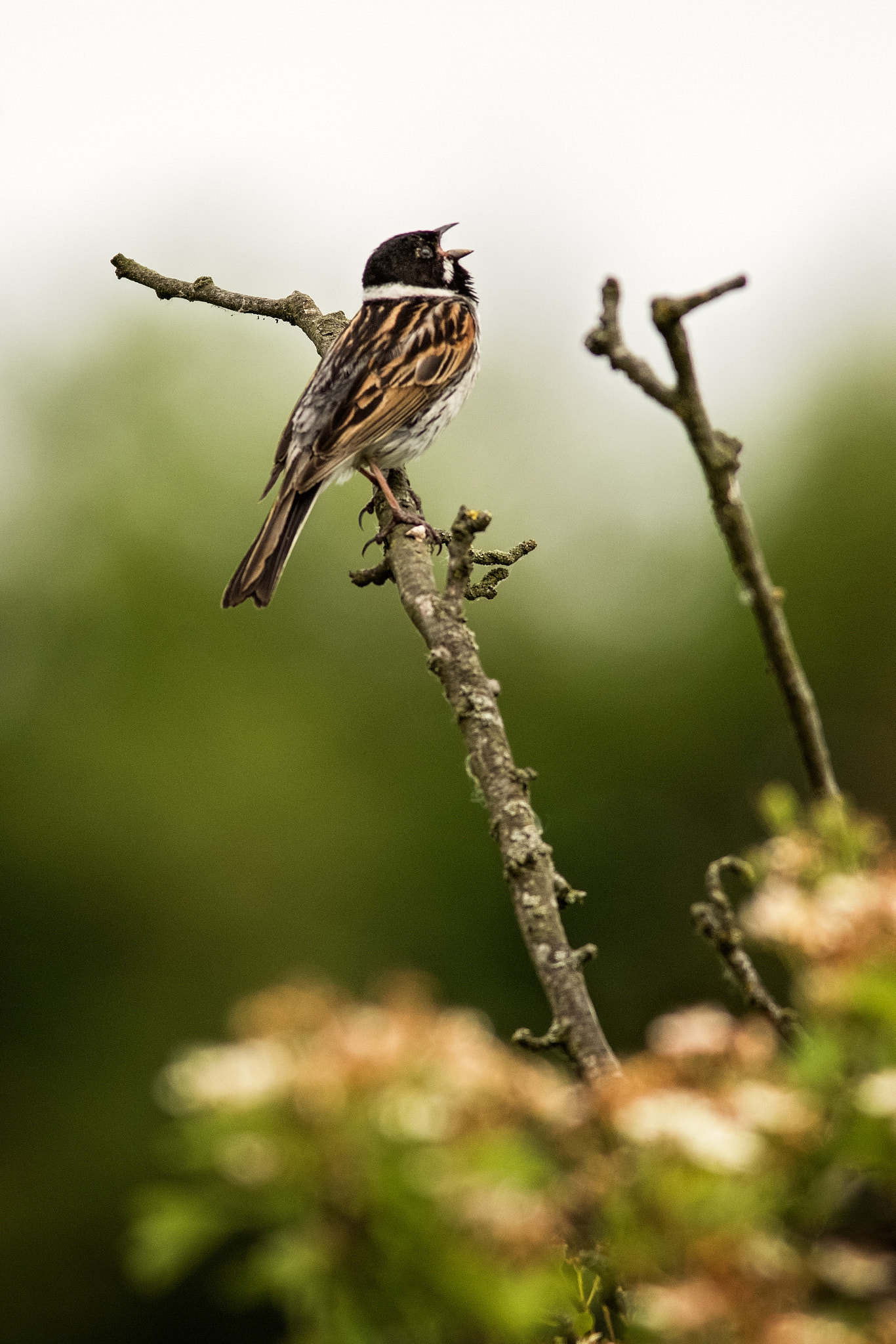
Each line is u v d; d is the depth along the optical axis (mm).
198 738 20578
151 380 21734
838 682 21156
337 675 21250
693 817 20969
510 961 19938
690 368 2127
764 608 2137
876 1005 1567
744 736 21141
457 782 20453
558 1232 1661
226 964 19703
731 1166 1540
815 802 2164
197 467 21625
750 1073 1660
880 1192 1650
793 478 22141
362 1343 1508
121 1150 18562
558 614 21859
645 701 21375
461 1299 1487
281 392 21969
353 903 20141
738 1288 1520
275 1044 1559
